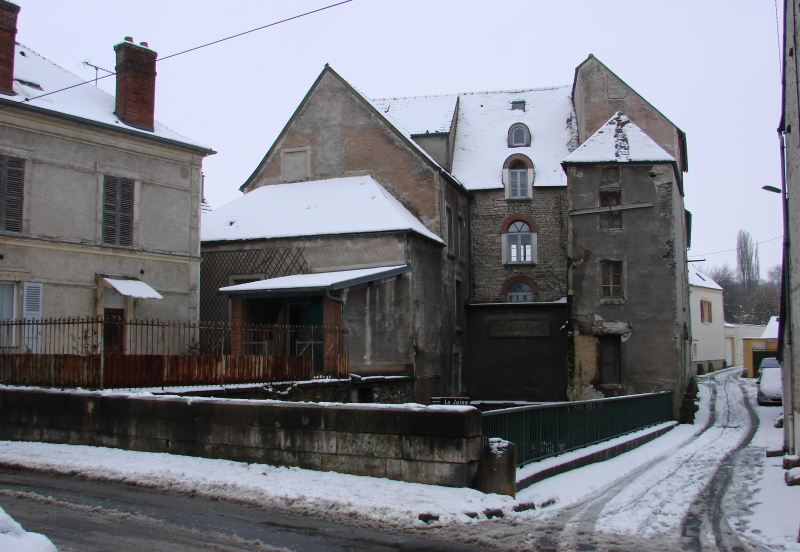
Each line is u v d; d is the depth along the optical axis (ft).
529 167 108.37
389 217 83.71
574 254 89.92
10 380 49.01
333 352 69.26
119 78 70.38
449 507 30.07
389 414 34.35
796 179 42.60
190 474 35.37
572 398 87.76
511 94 122.83
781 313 50.19
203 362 51.98
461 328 100.27
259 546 25.52
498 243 107.96
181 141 73.61
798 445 43.50
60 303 63.21
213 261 88.58
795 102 42.52
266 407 37.63
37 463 38.81
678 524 30.45
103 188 67.15
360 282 74.59
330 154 97.86
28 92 64.03
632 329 87.25
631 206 89.04
